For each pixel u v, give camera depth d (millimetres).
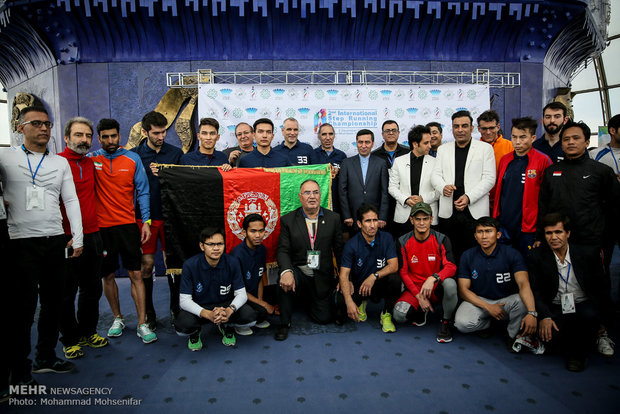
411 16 4836
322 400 2154
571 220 2762
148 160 3320
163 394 2236
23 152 2242
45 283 2391
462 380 2359
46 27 4719
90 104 4969
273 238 3521
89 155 2900
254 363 2613
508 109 5262
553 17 5023
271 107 4688
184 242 3279
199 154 3533
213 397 2201
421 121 4801
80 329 2861
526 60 5250
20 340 2230
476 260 2939
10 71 5824
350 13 4754
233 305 2842
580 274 2576
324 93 4715
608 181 2715
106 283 3074
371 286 3131
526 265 2818
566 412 2021
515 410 2049
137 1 4523
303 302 3705
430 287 2951
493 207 3416
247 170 3445
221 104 4637
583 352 2480
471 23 4961
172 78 4906
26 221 2236
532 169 3088
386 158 4184
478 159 3320
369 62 5051
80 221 2498
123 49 4918
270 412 2047
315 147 4746
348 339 2996
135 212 3352
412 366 2543
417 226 3088
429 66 5129
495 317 2809
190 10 4645
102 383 2369
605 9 6195
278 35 4898
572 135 2723
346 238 4109
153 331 3207
